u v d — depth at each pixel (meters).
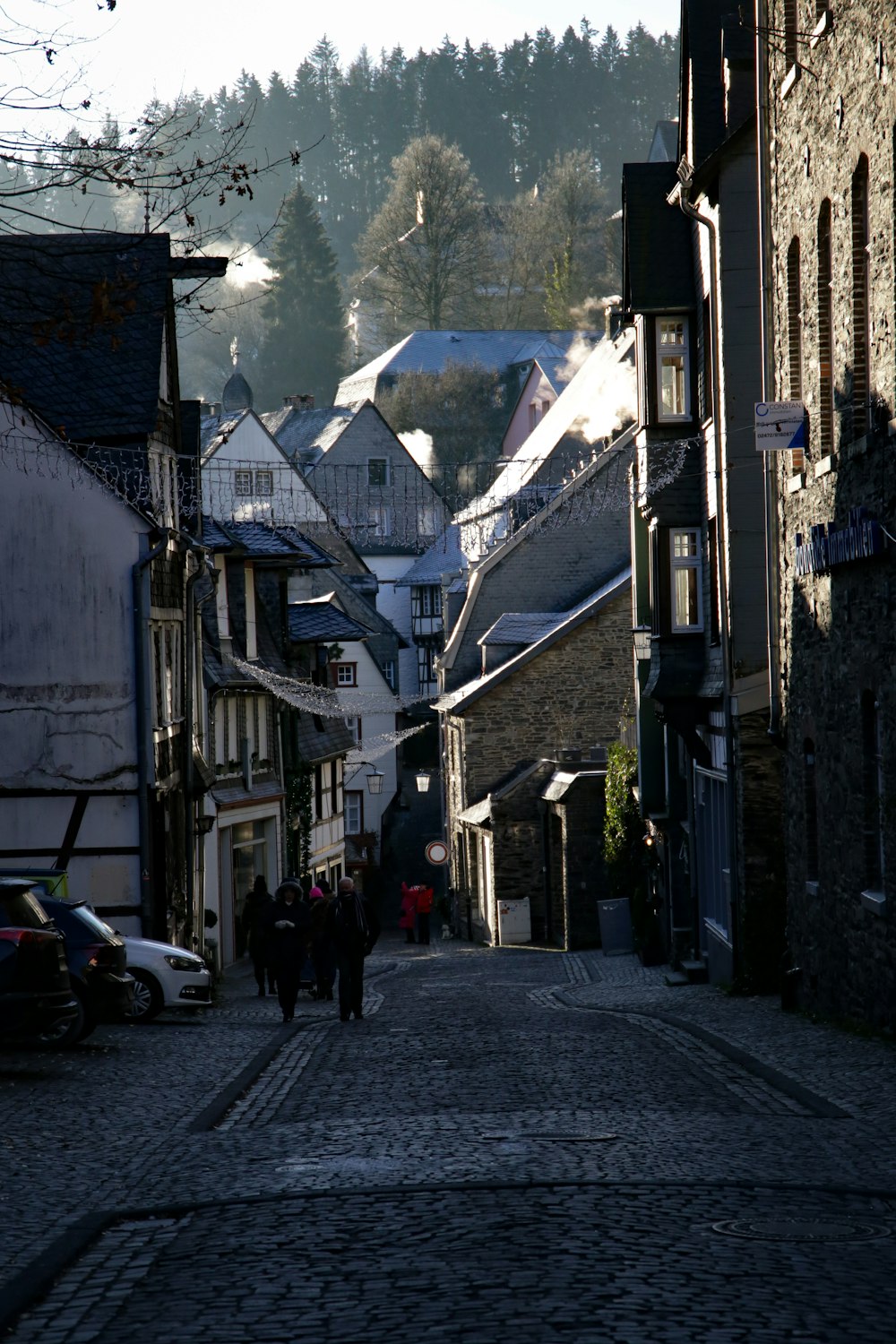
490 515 69.81
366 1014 27.20
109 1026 25.08
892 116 18.34
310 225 116.88
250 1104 16.75
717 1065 18.73
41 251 14.50
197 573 36.88
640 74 155.75
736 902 28.31
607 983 34.28
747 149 27.62
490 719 54.97
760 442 23.42
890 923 19.08
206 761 40.44
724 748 29.53
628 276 31.89
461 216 117.31
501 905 52.53
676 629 31.75
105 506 31.25
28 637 31.31
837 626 21.52
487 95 153.00
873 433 19.09
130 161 13.55
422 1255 9.02
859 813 20.52
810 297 23.02
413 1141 13.59
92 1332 7.83
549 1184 11.08
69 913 22.03
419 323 118.56
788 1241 9.35
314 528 76.88
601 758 51.84
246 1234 9.81
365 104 152.25
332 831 60.78
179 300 15.59
